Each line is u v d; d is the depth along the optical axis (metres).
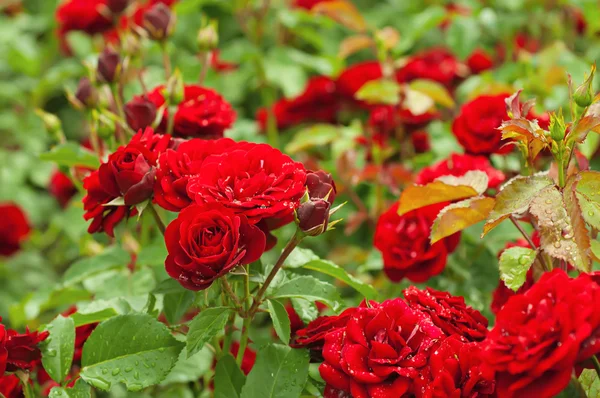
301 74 1.68
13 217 1.81
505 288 1.10
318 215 1.02
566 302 0.95
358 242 1.47
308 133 1.46
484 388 0.99
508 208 1.02
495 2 1.82
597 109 1.05
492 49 1.90
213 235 1.00
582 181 1.01
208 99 1.25
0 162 2.03
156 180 1.05
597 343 0.94
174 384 1.27
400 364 1.00
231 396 1.07
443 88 1.46
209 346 1.16
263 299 1.06
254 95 2.02
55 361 1.07
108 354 1.06
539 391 0.95
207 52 1.36
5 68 2.30
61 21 1.64
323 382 1.07
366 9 2.26
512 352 0.95
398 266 1.20
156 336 1.06
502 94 1.26
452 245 1.20
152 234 1.36
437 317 1.03
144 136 1.10
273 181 1.02
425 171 1.23
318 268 1.14
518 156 1.29
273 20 1.96
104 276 1.30
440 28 2.06
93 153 1.30
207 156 1.07
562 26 1.80
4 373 1.07
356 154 1.45
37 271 2.00
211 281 1.00
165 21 1.32
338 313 1.07
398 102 1.41
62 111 2.18
